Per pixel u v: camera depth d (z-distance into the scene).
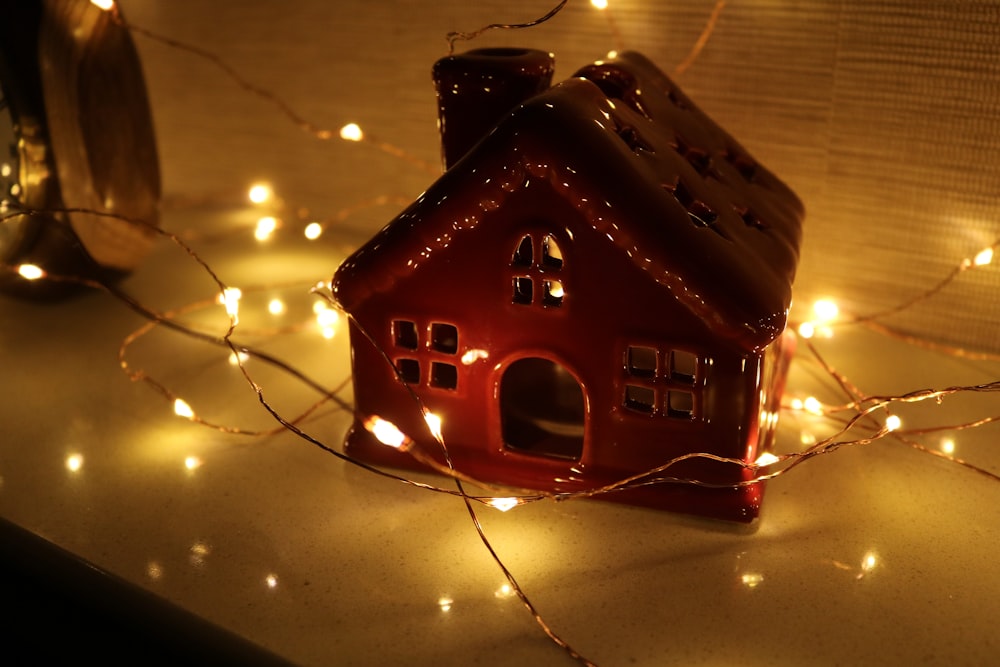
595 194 0.31
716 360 0.33
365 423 0.34
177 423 0.40
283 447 0.39
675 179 0.33
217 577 0.33
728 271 0.31
